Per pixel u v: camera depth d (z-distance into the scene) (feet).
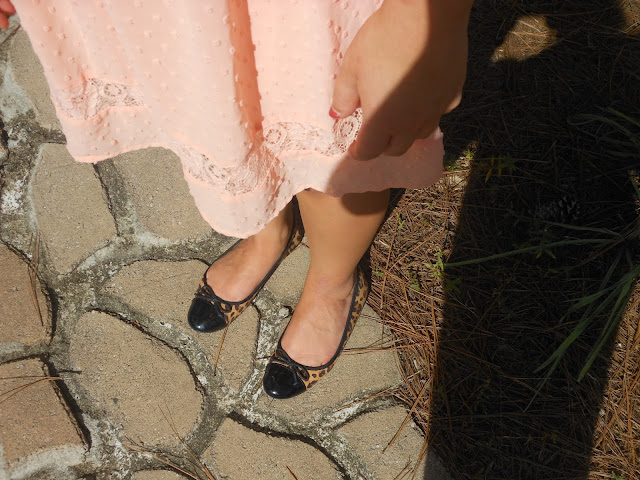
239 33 1.48
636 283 2.86
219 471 2.55
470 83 3.37
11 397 2.62
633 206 3.01
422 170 1.91
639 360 2.72
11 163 3.13
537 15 3.58
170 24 1.44
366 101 1.45
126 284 2.89
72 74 1.63
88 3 1.46
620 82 3.33
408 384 2.72
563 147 3.17
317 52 1.51
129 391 2.67
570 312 2.81
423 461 2.56
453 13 1.26
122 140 1.86
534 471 2.53
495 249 2.98
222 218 1.89
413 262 2.98
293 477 2.53
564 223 3.00
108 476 2.55
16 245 2.96
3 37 3.42
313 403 2.67
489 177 3.12
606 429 2.61
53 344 2.77
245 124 1.63
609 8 3.57
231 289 2.74
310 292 2.61
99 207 3.04
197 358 2.77
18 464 2.52
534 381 2.69
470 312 2.85
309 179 1.94
